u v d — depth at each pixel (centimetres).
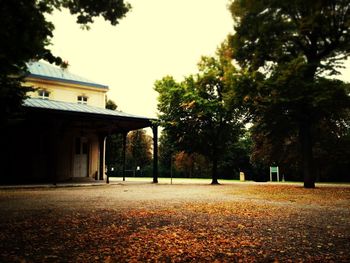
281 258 439
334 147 2650
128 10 832
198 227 652
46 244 507
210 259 435
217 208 945
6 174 2206
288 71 1614
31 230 608
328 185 2384
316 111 1859
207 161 3456
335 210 920
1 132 2067
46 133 2384
